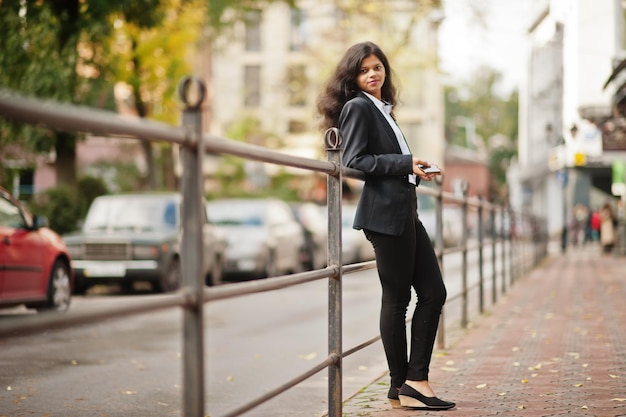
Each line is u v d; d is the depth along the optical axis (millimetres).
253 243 21766
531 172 56562
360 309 14578
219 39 33156
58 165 24953
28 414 6402
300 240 25312
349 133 5461
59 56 21094
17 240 11859
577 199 46594
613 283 18359
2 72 21109
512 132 113125
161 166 38469
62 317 2625
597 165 42406
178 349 9891
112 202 18734
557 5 41156
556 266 26453
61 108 2596
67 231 23875
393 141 5547
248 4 31609
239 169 46250
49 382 7750
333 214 5180
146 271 17297
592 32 38656
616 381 6832
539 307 13328
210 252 18766
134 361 8977
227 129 53656
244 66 66750
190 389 3371
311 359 9242
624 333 9922
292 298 17062
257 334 11383
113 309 2834
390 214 5438
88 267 17312
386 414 5652
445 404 5762
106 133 2799
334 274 5078
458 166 86062
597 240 46188
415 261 5746
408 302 5684
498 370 7434
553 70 44594
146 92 29391
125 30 27750
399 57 39406
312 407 6664
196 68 54562
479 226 12609
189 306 3307
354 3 35125
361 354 9367
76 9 21531
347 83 5664
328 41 42969
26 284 12102
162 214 18516
